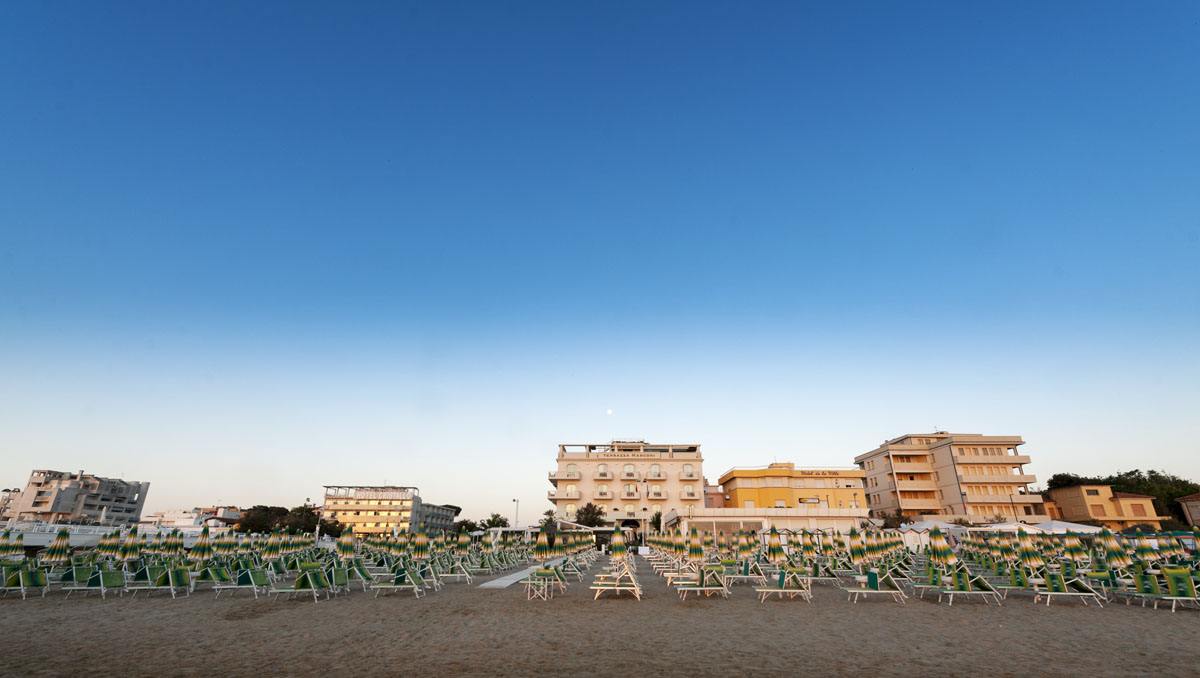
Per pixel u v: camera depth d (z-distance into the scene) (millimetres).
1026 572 16031
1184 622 11492
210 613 12320
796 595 16172
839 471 68875
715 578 16281
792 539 26016
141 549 18875
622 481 72625
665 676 7395
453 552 26750
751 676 7414
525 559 36312
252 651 8664
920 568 22688
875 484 73312
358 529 111688
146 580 15320
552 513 70062
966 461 65500
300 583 14523
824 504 67562
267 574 16750
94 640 9359
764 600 15133
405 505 114125
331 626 10883
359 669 7664
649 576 24078
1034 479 64062
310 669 7641
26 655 8234
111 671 7445
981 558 21109
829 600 15141
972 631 10578
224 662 7980
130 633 9992
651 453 74000
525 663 8055
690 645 9320
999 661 8242
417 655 8500
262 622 11266
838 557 21641
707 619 12023
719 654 8656
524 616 12344
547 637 9961
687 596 16109
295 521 93062
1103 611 13023
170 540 18828
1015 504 63094
